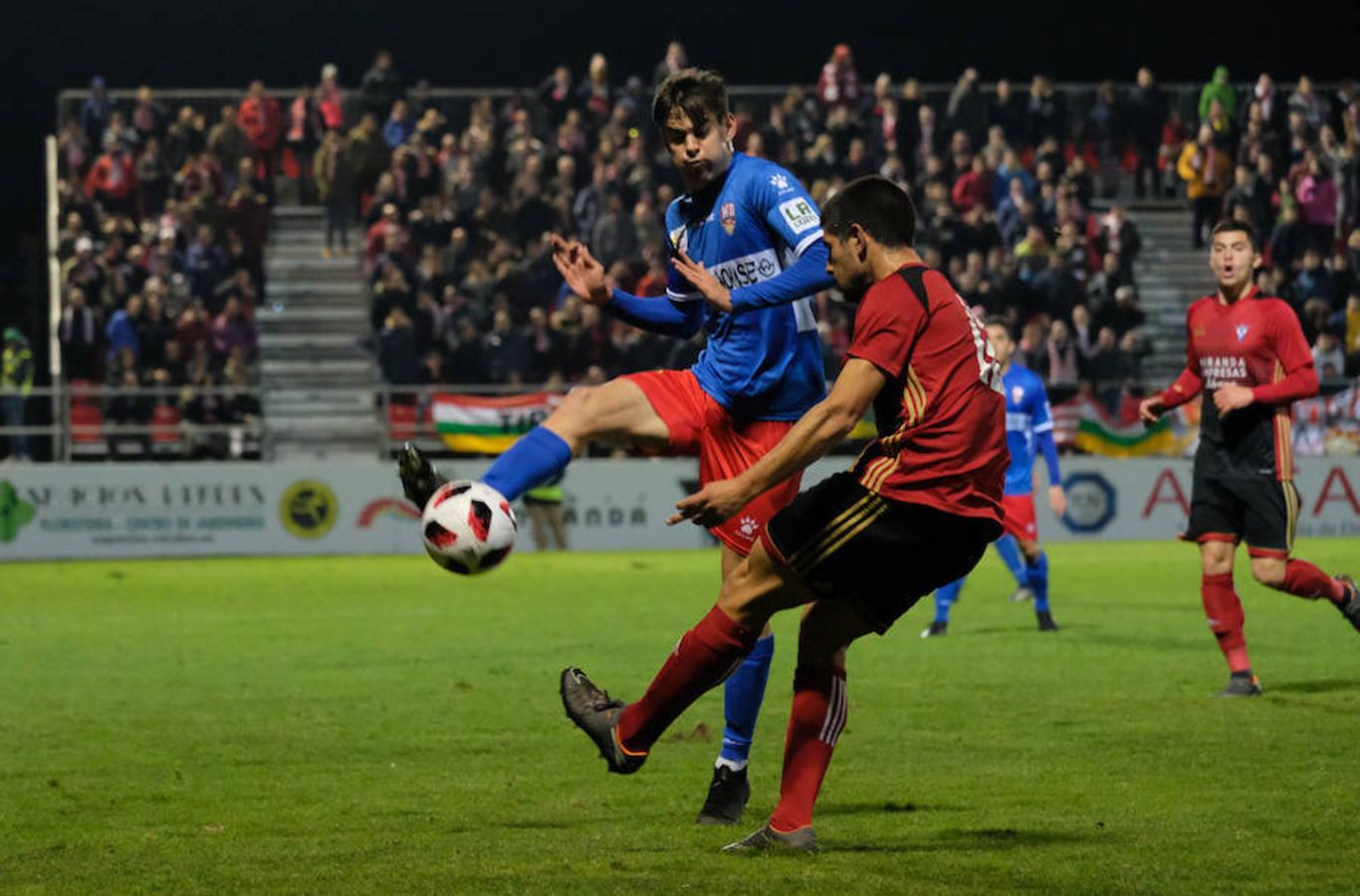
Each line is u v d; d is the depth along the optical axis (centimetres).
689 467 3017
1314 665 1316
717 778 729
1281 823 708
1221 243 1148
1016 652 1432
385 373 3106
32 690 1230
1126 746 930
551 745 962
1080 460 3116
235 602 2042
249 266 3409
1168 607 1886
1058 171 3703
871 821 720
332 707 1128
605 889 576
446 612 1881
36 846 684
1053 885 586
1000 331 1603
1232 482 1140
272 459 3059
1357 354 3269
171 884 599
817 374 755
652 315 802
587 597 2073
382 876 605
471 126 3572
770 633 723
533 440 698
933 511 618
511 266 3241
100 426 2995
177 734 1013
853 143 3572
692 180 761
